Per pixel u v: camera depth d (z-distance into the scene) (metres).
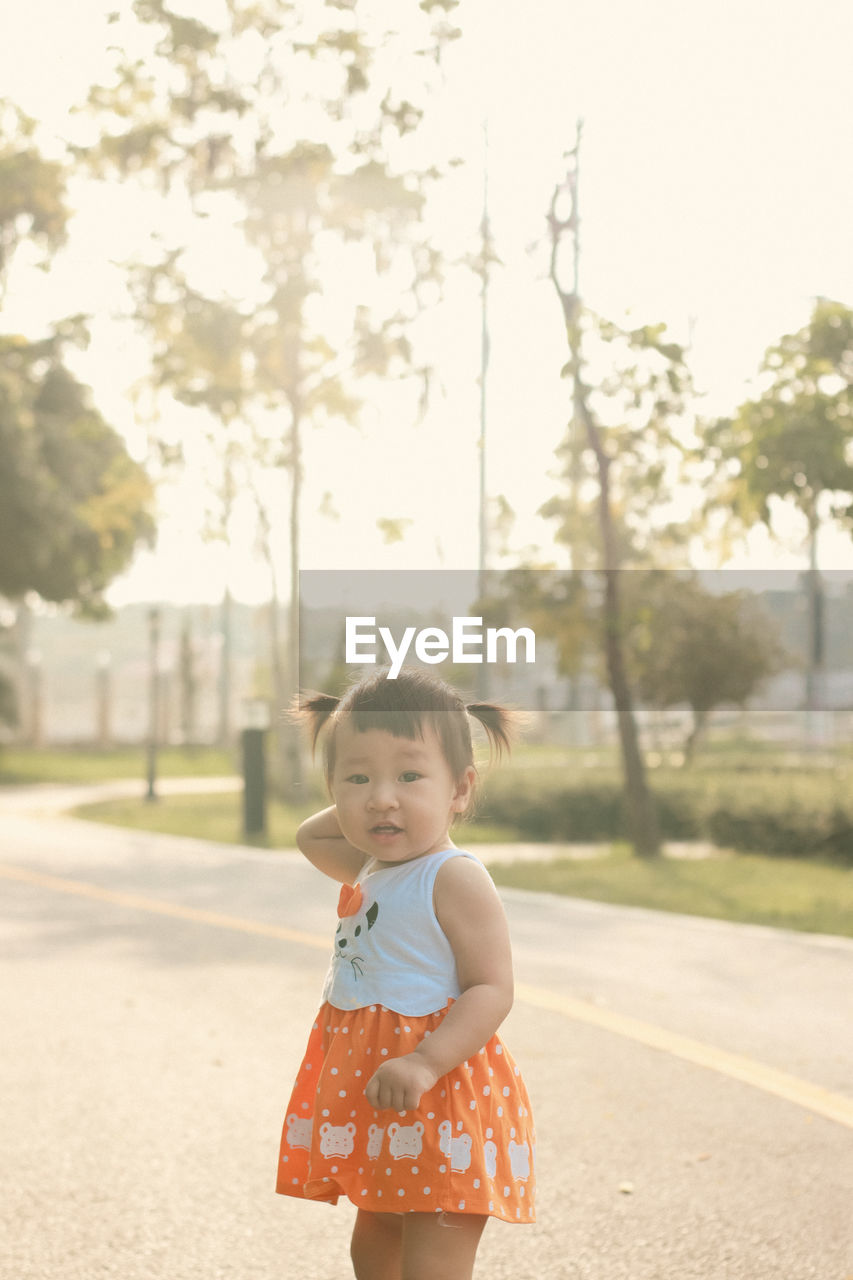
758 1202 5.13
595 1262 4.55
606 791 21.55
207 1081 6.93
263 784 21.98
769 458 16.45
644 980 9.65
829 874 16.16
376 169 25.36
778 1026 8.18
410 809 3.05
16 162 29.36
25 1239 4.78
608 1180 5.39
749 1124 6.16
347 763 3.09
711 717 41.38
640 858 18.27
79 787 38.66
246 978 9.76
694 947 11.07
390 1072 2.85
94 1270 4.50
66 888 15.16
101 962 10.42
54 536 40.91
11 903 13.87
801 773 22.11
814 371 16.53
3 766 47.19
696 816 20.25
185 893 14.70
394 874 3.11
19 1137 5.96
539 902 13.84
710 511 18.41
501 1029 8.10
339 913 3.19
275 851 19.56
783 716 43.06
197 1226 4.92
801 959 10.50
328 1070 3.08
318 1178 3.04
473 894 3.05
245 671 81.94
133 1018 8.41
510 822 22.16
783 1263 4.54
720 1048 7.62
